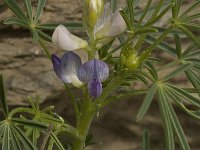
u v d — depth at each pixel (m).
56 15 0.38
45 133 0.29
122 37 0.34
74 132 0.30
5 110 0.29
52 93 0.38
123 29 0.29
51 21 0.38
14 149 0.28
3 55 0.38
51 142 0.29
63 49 0.29
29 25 0.31
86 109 0.30
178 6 0.29
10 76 0.38
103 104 0.30
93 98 0.30
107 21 0.29
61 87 0.38
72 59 0.29
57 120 0.30
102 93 0.30
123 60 0.29
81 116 0.30
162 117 0.29
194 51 0.33
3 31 0.38
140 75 0.30
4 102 0.29
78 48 0.29
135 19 0.34
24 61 0.38
